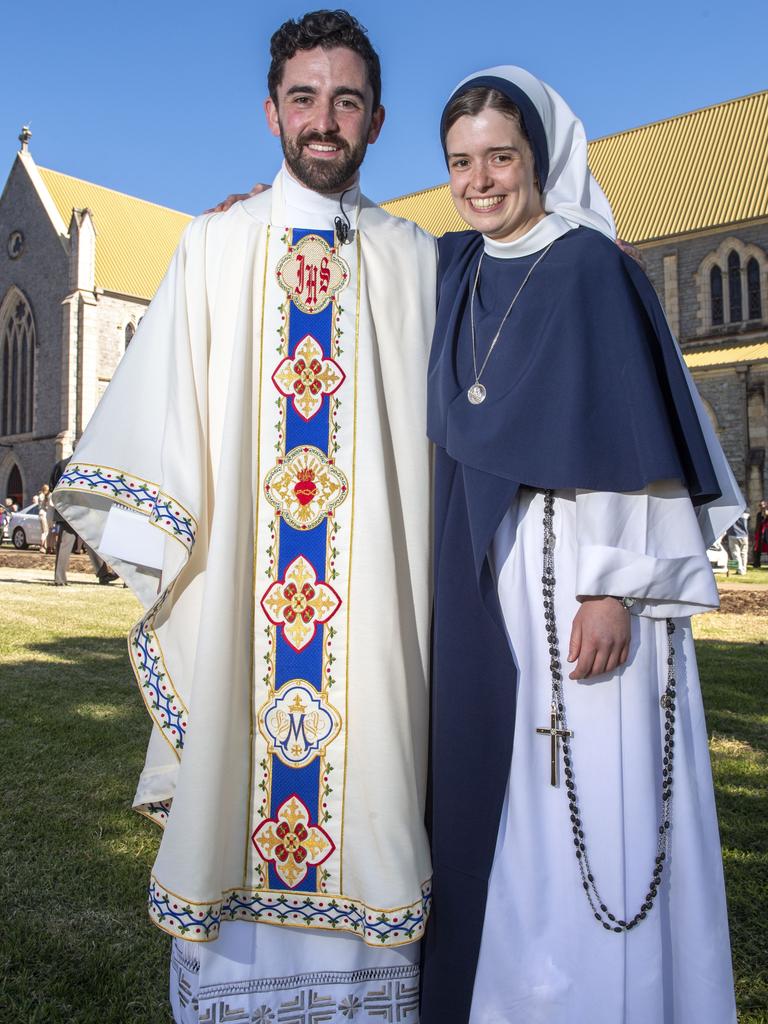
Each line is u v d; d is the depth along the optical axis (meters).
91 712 5.49
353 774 2.15
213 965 2.14
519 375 2.03
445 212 37.84
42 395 39.62
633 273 2.08
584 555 1.92
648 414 1.90
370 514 2.21
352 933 2.16
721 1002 1.95
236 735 2.16
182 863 2.01
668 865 1.98
